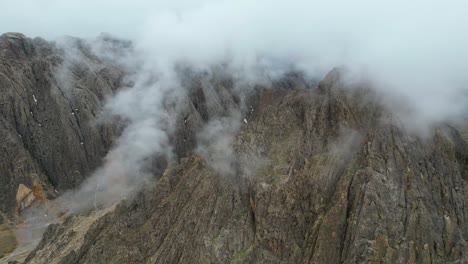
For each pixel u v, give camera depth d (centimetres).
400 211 6856
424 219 6806
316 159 7681
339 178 7375
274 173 7762
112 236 7869
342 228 6794
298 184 7319
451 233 6962
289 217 7081
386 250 6475
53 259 8444
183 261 7250
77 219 10231
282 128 8569
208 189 7938
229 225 7362
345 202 6888
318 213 7081
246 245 7162
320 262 6625
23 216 12862
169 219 7912
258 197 7275
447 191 7450
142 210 8294
